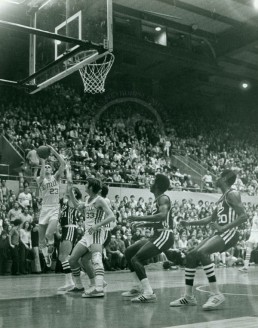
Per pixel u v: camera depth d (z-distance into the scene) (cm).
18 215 1524
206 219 665
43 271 1477
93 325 489
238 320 516
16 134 2173
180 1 2498
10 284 1037
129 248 730
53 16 934
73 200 817
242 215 607
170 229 694
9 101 2578
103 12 801
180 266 1814
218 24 2770
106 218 738
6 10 1030
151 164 2453
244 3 2511
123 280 1166
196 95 3472
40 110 2541
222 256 1931
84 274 1309
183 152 2844
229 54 2934
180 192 2344
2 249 1401
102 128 2706
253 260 2119
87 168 2030
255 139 3556
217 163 2930
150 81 3272
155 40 2789
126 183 2109
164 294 804
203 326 477
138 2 2458
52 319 531
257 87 3472
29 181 1817
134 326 482
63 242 824
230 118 3600
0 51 2612
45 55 948
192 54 2808
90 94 2950
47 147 827
